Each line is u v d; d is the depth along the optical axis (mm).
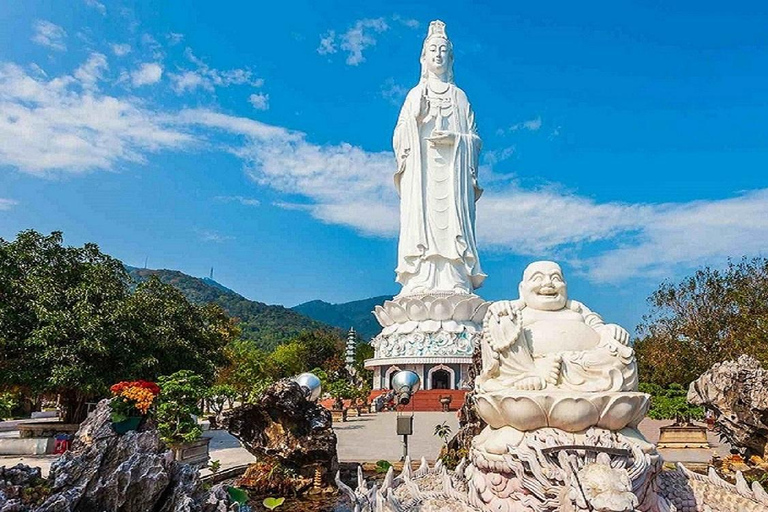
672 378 54500
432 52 60031
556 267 10781
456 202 56500
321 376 56656
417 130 57812
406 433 20281
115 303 28859
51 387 26953
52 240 30828
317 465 18250
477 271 57000
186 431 18781
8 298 27312
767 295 48219
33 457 25453
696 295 54781
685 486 10125
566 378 9477
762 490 9656
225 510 9359
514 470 8836
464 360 53156
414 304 55188
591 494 7742
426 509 9664
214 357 36688
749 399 19891
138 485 8898
